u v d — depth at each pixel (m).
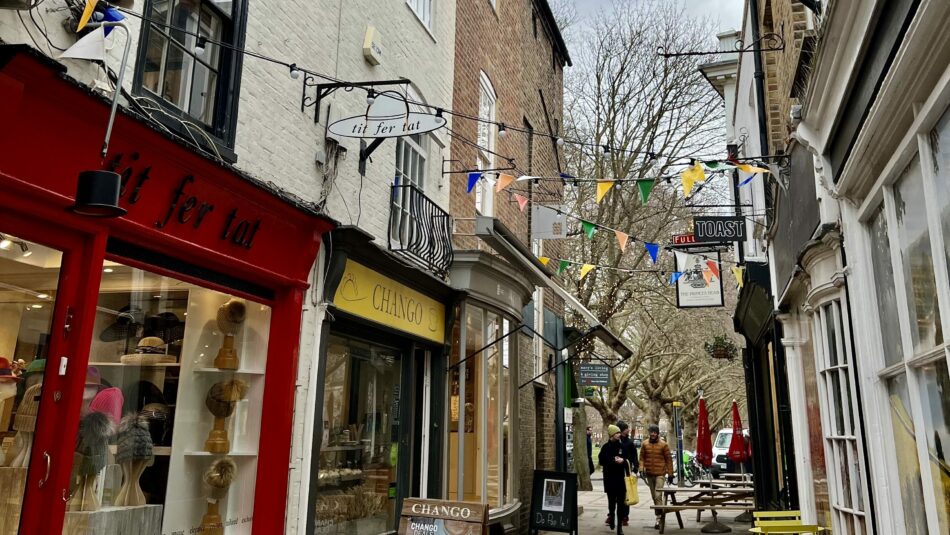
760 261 8.91
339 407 6.07
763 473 10.95
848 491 5.40
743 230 8.76
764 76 9.20
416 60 8.02
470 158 9.69
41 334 3.64
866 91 3.89
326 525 5.74
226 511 5.10
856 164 4.20
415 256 7.12
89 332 3.77
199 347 4.91
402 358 7.25
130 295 4.25
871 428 4.55
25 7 3.22
